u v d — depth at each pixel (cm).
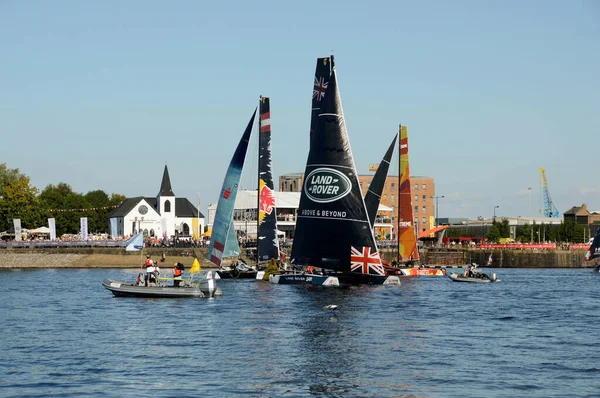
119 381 4200
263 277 10294
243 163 10650
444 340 5478
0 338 5553
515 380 4259
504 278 13788
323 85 9900
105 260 15975
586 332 5934
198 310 7100
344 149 8850
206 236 18138
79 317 6688
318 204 8925
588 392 4022
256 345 5231
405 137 12600
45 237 19238
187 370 4462
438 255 19650
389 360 4750
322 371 4450
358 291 8925
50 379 4244
